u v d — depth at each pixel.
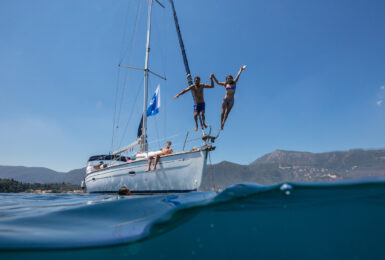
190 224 2.90
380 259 2.97
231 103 7.20
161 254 2.66
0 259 2.02
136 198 4.71
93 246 2.29
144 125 14.57
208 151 8.59
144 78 15.62
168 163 9.73
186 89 7.88
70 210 3.71
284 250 2.97
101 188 13.25
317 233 3.30
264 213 3.21
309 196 3.21
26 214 3.60
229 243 2.91
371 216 3.45
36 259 2.13
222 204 3.00
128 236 2.44
